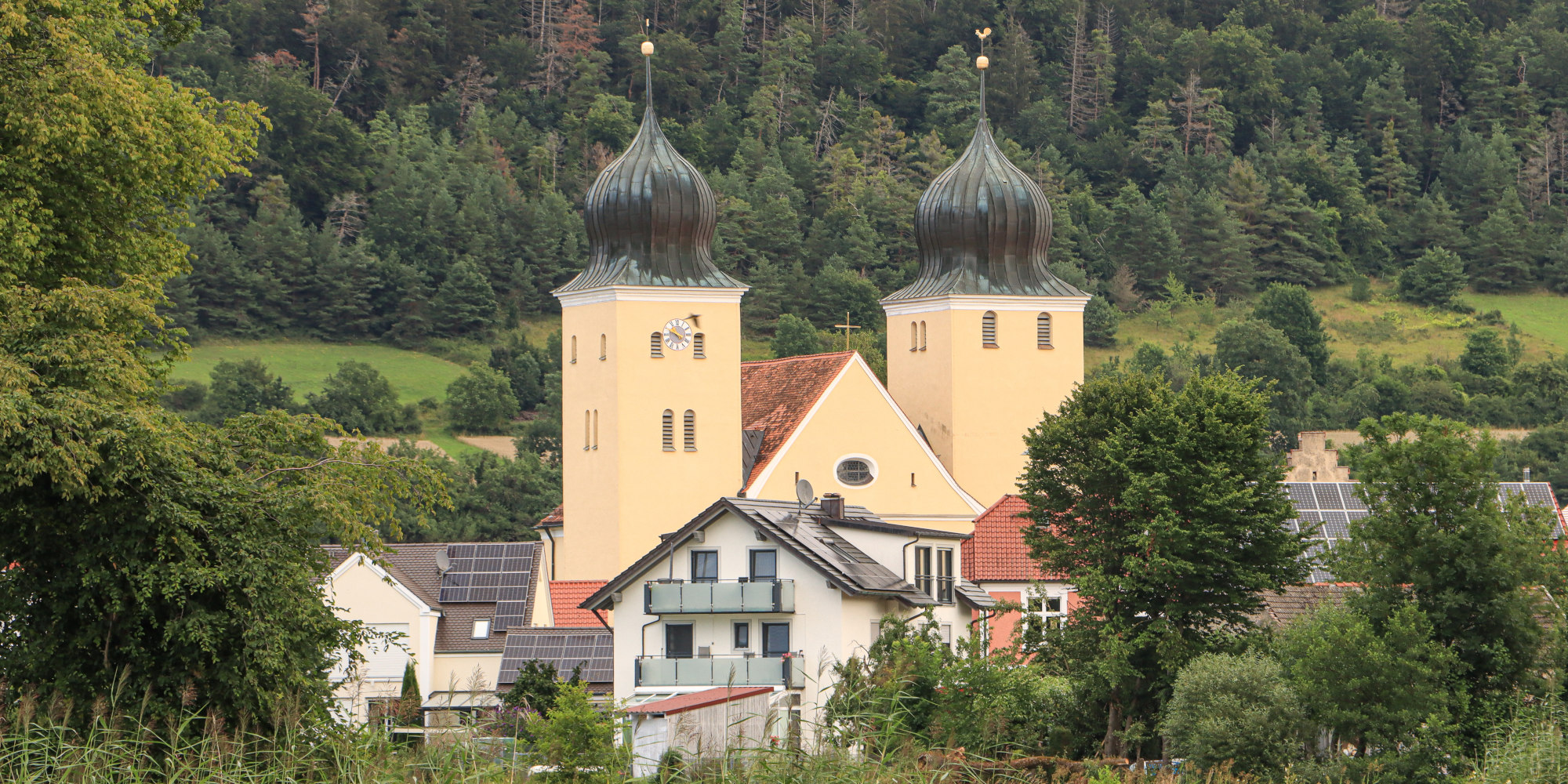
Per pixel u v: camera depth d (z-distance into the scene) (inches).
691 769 4426.7
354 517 5162.4
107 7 6309.1
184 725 4429.1
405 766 4338.1
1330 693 7573.8
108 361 5088.6
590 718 4744.1
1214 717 7642.7
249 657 4827.8
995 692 7352.4
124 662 4884.4
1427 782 7239.2
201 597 4911.4
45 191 5807.1
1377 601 7869.1
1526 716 7327.8
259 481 5201.8
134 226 6437.0
